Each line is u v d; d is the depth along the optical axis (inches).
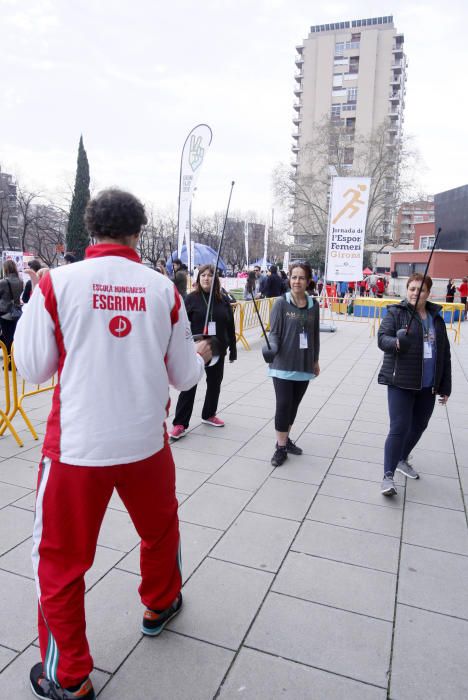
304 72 2871.6
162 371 72.6
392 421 146.5
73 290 65.9
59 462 68.2
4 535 119.0
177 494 143.6
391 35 2704.2
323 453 179.8
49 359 67.6
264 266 1144.2
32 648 84.9
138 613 94.3
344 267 490.6
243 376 305.6
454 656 86.1
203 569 108.6
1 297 311.6
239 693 77.7
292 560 113.0
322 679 80.6
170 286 73.5
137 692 77.4
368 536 124.1
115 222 69.4
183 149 374.0
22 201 1708.9
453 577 108.7
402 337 136.3
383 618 95.0
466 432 209.2
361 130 2763.3
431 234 1614.2
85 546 71.1
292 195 1772.9
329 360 376.8
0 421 184.5
